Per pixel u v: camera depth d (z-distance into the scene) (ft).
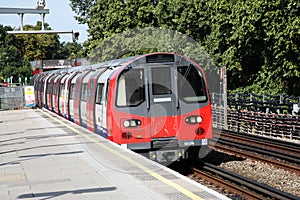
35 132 73.00
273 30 92.02
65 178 36.17
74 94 76.13
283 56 95.76
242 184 42.34
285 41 91.81
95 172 38.04
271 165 53.21
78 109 71.36
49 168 40.93
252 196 37.45
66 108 89.40
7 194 31.65
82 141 53.67
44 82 132.57
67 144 56.13
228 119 96.63
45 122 89.97
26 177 37.35
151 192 30.42
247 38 100.53
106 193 30.76
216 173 47.65
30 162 44.80
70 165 41.96
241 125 91.81
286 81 100.99
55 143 57.98
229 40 105.81
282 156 56.85
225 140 74.02
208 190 30.68
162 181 33.45
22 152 52.19
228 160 58.13
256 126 86.79
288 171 49.90
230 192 40.57
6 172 40.06
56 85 105.81
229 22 101.24
